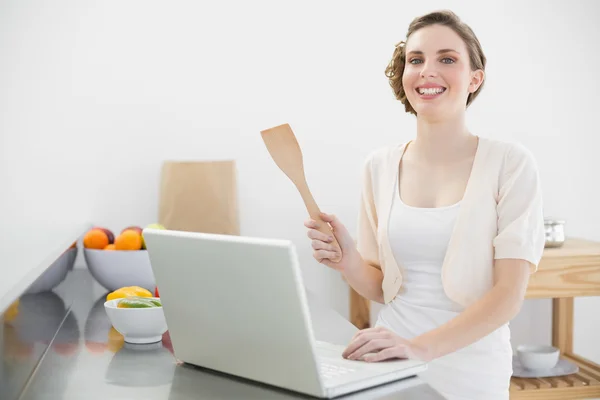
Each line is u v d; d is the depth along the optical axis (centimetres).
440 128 156
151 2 262
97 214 263
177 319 109
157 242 104
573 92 291
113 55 261
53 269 154
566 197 294
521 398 246
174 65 265
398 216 156
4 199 257
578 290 246
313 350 90
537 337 294
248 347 98
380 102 279
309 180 276
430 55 152
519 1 285
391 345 109
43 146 258
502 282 143
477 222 147
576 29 289
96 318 161
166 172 252
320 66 274
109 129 262
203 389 100
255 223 274
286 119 274
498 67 286
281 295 89
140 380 107
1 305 106
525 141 290
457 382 146
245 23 269
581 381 253
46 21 256
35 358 122
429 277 152
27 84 256
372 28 277
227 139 270
